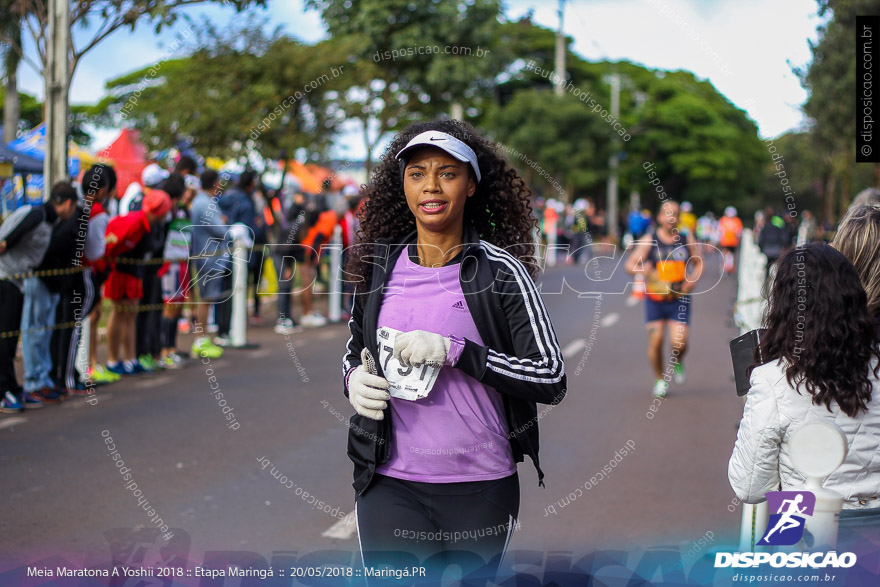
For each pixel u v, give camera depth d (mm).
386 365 2537
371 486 2611
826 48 14094
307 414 7012
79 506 4691
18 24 10219
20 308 6902
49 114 8352
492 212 2863
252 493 4992
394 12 12086
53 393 7148
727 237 24750
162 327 9008
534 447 2648
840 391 2402
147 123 13562
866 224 2908
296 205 11844
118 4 7895
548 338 2508
